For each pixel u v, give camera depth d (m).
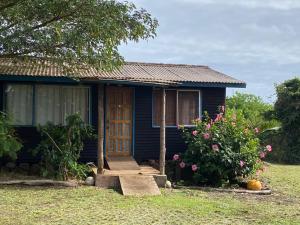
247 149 14.18
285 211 11.01
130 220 9.43
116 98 15.41
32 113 14.44
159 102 15.90
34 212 9.77
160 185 13.56
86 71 14.59
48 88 14.62
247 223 9.62
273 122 25.03
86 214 9.77
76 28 11.98
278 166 20.75
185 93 16.09
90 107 15.05
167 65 18.28
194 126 16.02
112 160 14.96
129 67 17.00
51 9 11.76
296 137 23.75
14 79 13.66
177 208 10.73
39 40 11.84
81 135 13.98
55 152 13.20
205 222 9.55
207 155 14.04
